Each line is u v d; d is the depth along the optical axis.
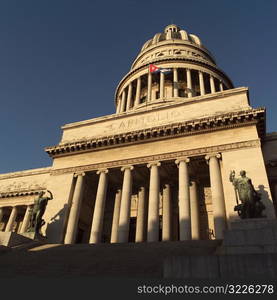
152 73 64.75
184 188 30.67
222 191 29.47
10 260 20.66
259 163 28.67
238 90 36.41
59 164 39.66
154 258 18.03
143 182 38.59
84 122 43.97
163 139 35.00
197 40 80.88
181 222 28.95
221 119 32.06
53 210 35.66
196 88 64.88
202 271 11.71
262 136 33.47
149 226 30.22
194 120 33.25
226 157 30.58
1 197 51.47
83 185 37.41
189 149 32.88
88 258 19.62
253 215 21.16
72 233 33.47
